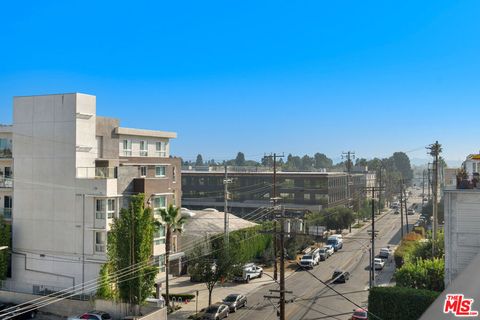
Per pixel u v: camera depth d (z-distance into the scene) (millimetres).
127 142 55438
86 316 35812
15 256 45844
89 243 42625
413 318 26578
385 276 56344
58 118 44375
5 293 42375
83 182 42844
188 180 114500
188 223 63688
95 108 45594
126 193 44188
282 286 28062
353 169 156625
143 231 38750
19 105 45969
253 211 101500
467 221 25766
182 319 38906
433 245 43844
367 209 116188
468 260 25594
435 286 31594
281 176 107000
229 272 42594
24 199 45656
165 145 62188
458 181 26703
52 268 44250
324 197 103062
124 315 38312
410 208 142875
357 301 44188
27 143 45625
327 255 69250
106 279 39844
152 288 39281
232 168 124500
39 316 40312
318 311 40844
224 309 39312
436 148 50281
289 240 65312
